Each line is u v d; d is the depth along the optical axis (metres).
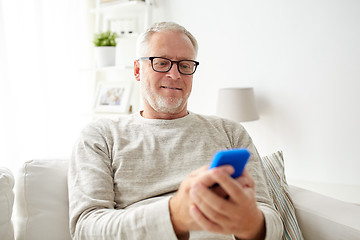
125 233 0.76
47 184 1.16
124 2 2.69
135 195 1.03
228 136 1.25
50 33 2.68
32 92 2.51
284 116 2.36
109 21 2.98
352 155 2.14
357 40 2.07
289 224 1.17
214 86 2.66
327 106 2.20
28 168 1.17
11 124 2.29
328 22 2.15
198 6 2.68
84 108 3.03
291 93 2.32
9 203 1.04
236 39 2.52
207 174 0.56
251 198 0.58
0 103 2.23
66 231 1.11
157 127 1.18
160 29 1.23
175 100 1.21
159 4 2.88
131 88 2.76
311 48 2.22
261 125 2.47
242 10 2.48
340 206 1.23
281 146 2.39
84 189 0.97
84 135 1.14
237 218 0.58
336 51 2.14
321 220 1.15
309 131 2.27
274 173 1.34
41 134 2.57
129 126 1.20
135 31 2.82
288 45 2.31
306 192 1.41
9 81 2.28
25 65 2.46
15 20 2.40
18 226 1.11
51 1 2.68
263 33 2.40
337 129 2.18
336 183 2.19
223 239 0.99
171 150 1.12
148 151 1.11
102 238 0.81
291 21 2.28
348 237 1.05
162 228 0.71
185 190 0.62
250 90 2.26
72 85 2.87
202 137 1.18
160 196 1.04
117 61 3.10
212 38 2.64
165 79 1.20
